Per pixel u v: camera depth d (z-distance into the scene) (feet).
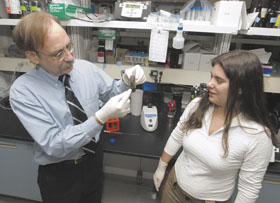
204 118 2.81
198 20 4.01
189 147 2.83
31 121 2.61
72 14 3.96
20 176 4.75
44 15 2.36
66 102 3.04
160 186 3.85
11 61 5.20
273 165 3.55
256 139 2.32
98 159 3.89
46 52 2.39
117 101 2.70
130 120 4.84
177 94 5.60
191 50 4.73
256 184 2.53
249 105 2.39
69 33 4.55
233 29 3.67
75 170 3.53
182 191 3.13
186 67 4.70
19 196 5.12
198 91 4.50
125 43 6.17
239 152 2.42
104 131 4.30
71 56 2.63
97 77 3.59
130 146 3.88
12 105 2.67
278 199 3.78
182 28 3.75
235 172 2.73
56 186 3.50
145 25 3.86
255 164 2.43
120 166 6.79
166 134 4.30
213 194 2.85
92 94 3.39
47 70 2.78
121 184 6.54
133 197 6.10
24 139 3.97
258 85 2.31
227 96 2.39
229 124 2.45
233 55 2.31
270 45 5.63
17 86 2.68
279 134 3.95
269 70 4.29
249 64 2.22
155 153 3.70
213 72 2.45
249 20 3.71
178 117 4.97
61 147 2.61
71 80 3.17
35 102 2.67
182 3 5.36
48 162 3.30
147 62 4.77
